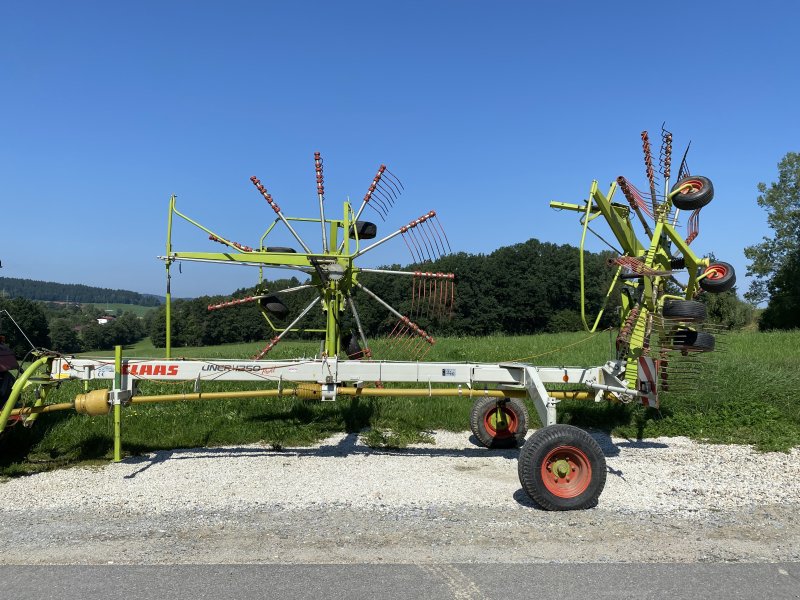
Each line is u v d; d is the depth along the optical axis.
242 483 5.69
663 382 7.11
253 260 7.09
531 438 5.02
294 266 7.16
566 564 3.83
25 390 6.68
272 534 4.33
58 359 6.39
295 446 7.22
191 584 3.53
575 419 8.44
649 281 6.59
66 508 4.94
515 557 3.94
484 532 4.39
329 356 7.14
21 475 5.99
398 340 7.98
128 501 5.13
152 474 5.98
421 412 8.42
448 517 4.73
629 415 8.37
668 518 4.75
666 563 3.86
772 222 57.03
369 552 4.01
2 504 5.05
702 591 3.48
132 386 6.48
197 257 7.00
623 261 6.30
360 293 8.48
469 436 7.88
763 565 3.84
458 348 15.42
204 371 6.35
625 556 3.97
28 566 3.79
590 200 6.39
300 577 3.63
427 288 7.52
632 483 5.78
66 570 3.73
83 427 7.28
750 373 9.33
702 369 8.05
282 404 8.40
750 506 5.07
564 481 5.01
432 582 3.57
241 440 7.35
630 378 6.52
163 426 7.50
